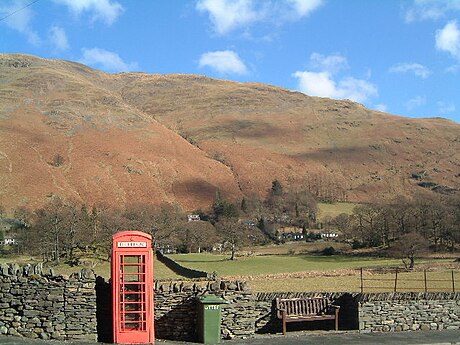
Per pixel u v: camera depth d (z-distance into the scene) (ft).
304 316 60.23
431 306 63.00
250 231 335.47
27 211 402.11
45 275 52.08
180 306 56.65
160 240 278.67
